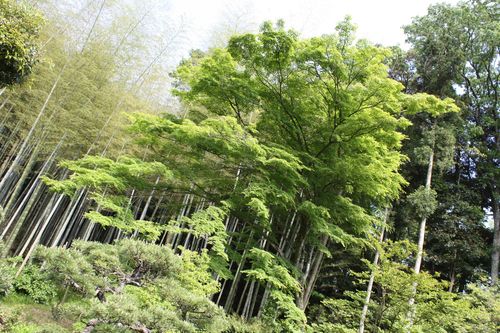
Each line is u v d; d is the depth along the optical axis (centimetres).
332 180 1003
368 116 873
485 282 1361
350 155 980
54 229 1300
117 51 1157
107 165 932
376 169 931
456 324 852
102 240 1513
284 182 914
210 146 913
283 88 981
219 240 782
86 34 1145
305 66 885
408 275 752
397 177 1032
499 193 1599
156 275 447
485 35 1542
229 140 843
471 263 1571
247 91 943
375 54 834
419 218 1400
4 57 489
